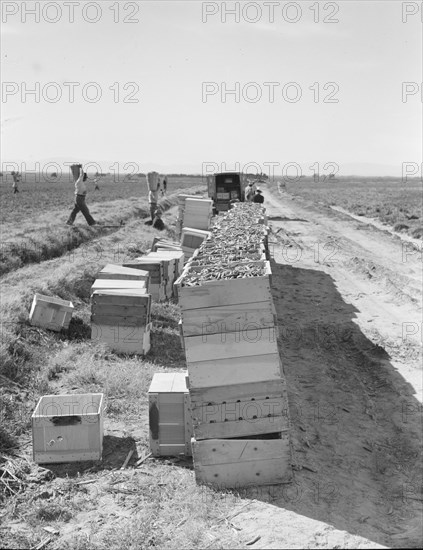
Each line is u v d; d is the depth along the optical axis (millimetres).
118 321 11523
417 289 18516
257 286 6855
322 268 23172
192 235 17906
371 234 33906
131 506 6473
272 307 6863
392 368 11656
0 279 17312
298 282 20359
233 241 11961
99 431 7473
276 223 40188
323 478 7297
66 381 10031
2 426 8078
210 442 6840
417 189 117812
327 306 17031
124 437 8125
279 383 6879
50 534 6012
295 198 74188
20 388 9617
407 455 8289
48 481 7094
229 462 6848
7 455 7613
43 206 48625
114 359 11258
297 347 13039
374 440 8719
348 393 10516
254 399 6887
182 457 7609
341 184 171750
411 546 5770
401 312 16219
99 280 12727
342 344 13422
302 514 6297
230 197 36031
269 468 6863
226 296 6855
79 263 18766
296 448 8000
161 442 7586
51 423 7395
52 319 12328
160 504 6508
